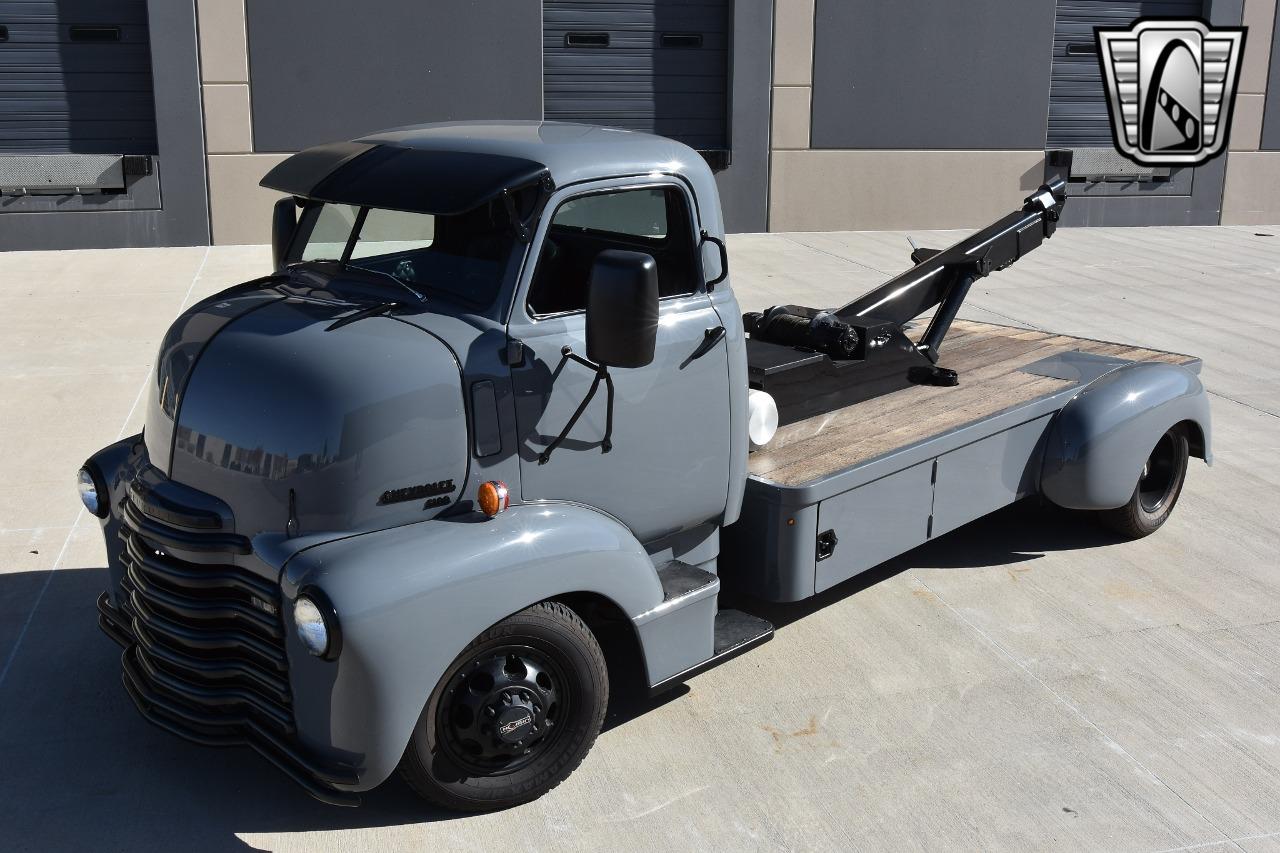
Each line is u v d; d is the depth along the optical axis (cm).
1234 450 696
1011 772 369
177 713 329
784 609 480
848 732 390
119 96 1228
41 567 500
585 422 348
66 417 691
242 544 316
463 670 325
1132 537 557
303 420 306
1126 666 437
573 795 353
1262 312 1081
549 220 335
